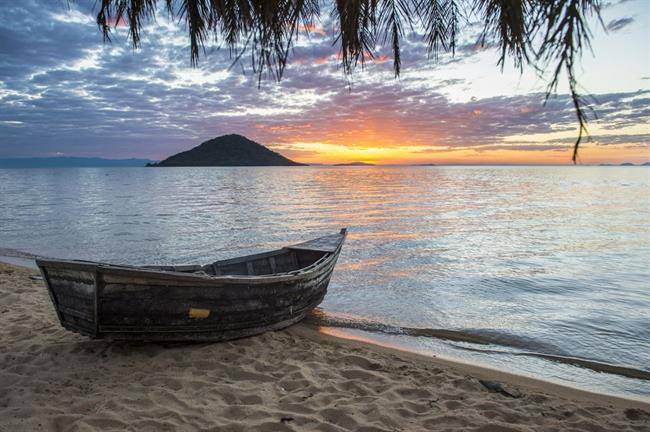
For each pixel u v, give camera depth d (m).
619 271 13.65
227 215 29.06
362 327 8.17
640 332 8.23
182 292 5.72
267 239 19.69
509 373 6.11
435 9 2.93
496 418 4.61
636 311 9.57
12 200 41.78
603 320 8.91
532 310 9.55
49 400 4.43
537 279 12.49
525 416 4.68
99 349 5.85
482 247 17.86
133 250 17.00
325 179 107.31
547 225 24.84
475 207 35.22
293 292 7.25
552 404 5.09
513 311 9.46
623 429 4.50
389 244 18.38
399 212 31.36
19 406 4.27
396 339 7.63
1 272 11.20
